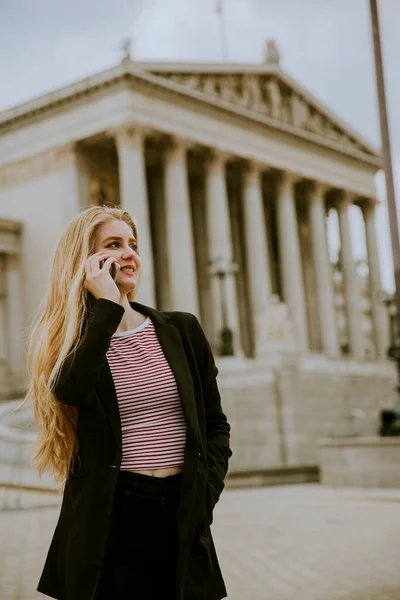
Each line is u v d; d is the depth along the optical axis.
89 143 63.12
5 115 64.94
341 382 56.03
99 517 4.35
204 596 4.45
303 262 85.69
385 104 19.86
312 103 78.06
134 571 4.41
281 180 74.06
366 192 84.38
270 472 35.16
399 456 31.56
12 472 29.45
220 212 66.25
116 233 4.88
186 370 4.71
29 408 41.34
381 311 83.69
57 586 4.49
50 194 63.31
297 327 71.94
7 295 63.97
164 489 4.49
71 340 4.54
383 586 11.15
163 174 70.06
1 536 17.94
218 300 64.69
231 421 48.06
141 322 4.91
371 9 20.28
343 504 25.39
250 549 15.43
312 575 12.28
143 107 60.62
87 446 4.48
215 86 68.56
